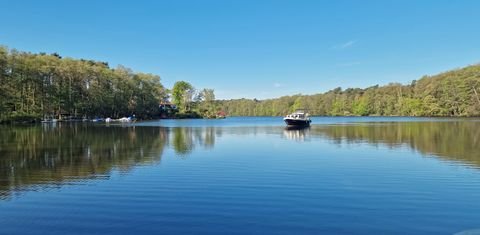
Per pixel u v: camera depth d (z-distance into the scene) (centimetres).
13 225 1186
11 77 7938
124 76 11700
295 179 1864
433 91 12106
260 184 1747
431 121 8975
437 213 1297
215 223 1200
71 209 1351
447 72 12181
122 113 11819
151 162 2427
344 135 4819
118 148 3253
